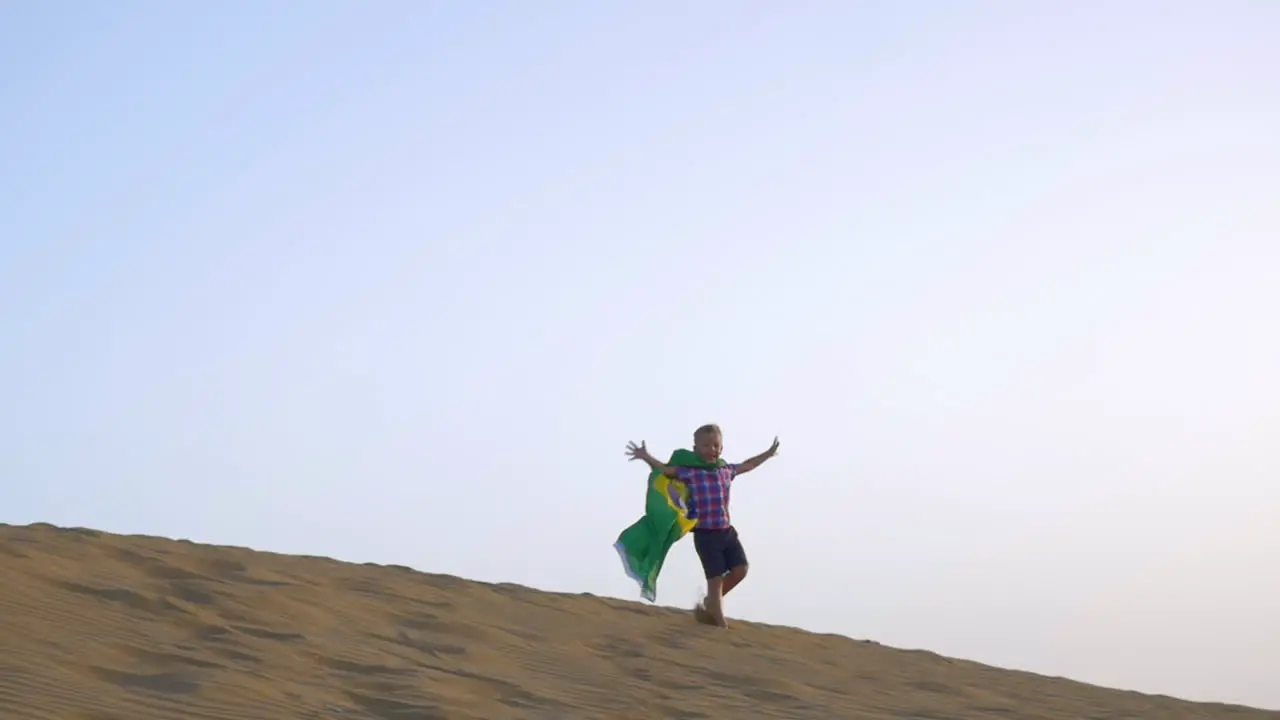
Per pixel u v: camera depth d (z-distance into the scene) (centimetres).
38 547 948
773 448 1262
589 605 1224
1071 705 1027
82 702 615
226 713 635
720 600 1211
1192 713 1036
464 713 699
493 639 959
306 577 1065
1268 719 1040
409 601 1042
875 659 1176
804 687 962
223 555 1108
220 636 797
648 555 1230
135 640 751
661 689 873
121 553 982
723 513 1230
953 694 1023
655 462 1223
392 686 743
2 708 582
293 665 759
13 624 735
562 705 775
